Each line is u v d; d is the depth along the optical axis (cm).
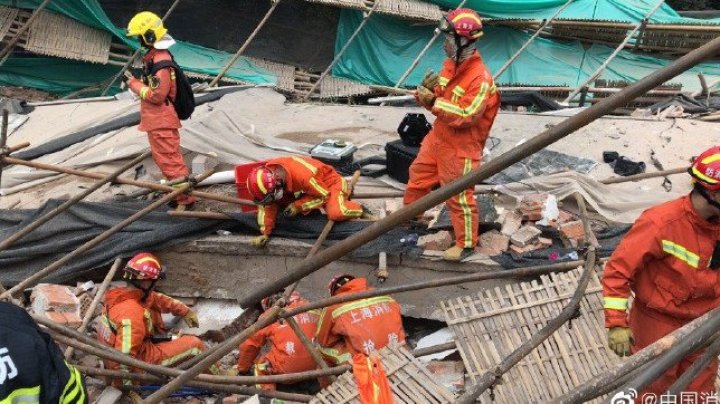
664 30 2716
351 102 2872
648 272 795
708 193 725
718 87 2670
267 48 2842
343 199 1211
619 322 781
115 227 1212
